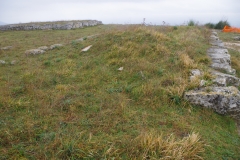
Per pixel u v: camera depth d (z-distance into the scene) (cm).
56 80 556
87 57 729
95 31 1484
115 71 607
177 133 359
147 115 406
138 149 306
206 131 376
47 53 833
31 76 576
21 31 1559
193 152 302
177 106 445
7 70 644
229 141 361
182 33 1038
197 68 587
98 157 293
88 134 344
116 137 337
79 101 445
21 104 424
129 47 726
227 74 588
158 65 612
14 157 291
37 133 345
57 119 383
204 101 444
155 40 772
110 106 429
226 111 435
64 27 1622
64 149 299
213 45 957
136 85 516
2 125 359
